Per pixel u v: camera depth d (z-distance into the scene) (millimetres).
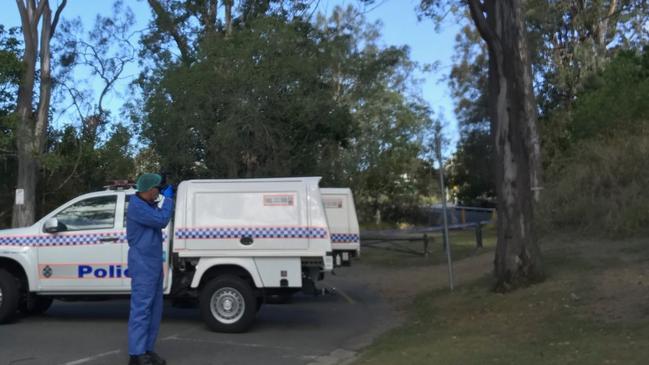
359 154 35375
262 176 19062
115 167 21250
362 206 44875
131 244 6770
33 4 19672
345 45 22062
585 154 17031
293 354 7824
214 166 19375
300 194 9008
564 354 6410
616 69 20625
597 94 20781
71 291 9281
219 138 17797
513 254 10008
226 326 9016
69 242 9297
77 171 23172
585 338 6988
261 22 19172
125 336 8641
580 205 15031
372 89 30922
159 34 24000
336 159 22828
